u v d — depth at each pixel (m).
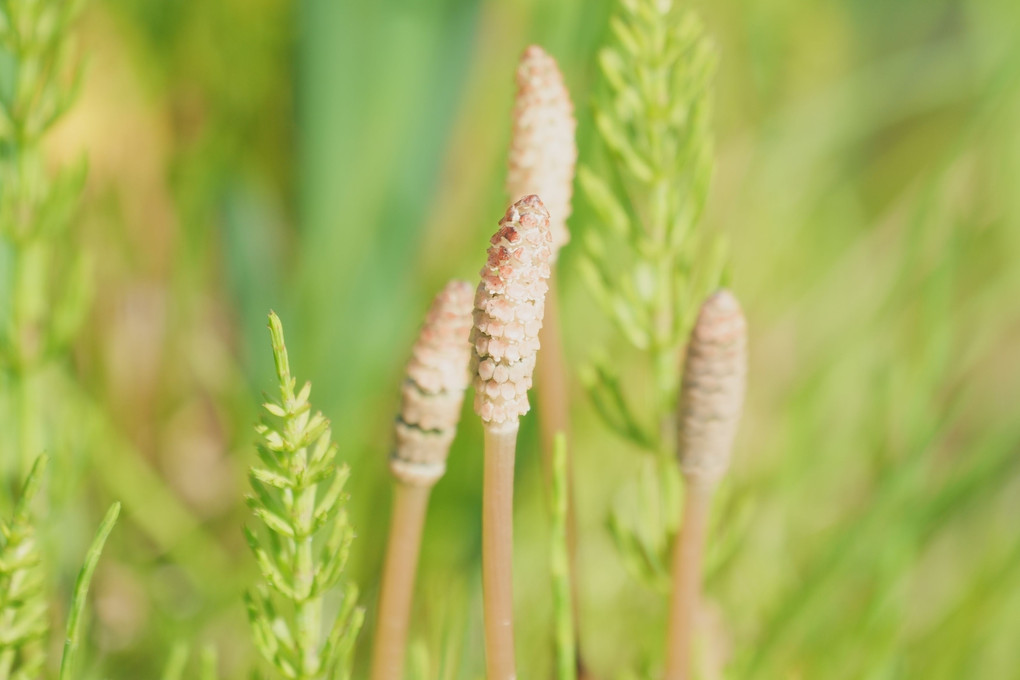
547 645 0.53
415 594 0.53
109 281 0.63
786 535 0.57
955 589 0.58
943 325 0.56
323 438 0.41
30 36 0.49
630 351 0.65
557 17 0.59
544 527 0.56
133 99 0.65
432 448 0.43
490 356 0.41
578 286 0.62
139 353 0.64
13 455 0.49
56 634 0.50
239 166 0.66
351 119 0.64
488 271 0.41
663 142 0.48
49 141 0.63
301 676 0.43
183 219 0.64
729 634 0.53
